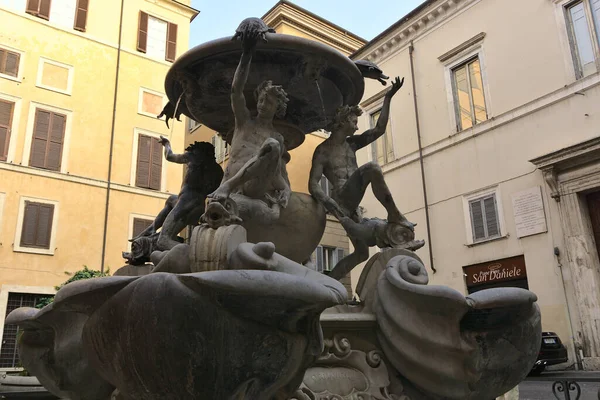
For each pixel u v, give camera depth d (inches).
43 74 797.2
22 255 714.8
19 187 733.9
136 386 75.6
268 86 133.0
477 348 104.9
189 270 96.9
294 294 72.0
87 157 802.2
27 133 761.6
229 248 93.7
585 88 605.0
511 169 664.4
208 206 100.8
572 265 582.6
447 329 105.6
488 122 697.0
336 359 111.1
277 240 135.0
